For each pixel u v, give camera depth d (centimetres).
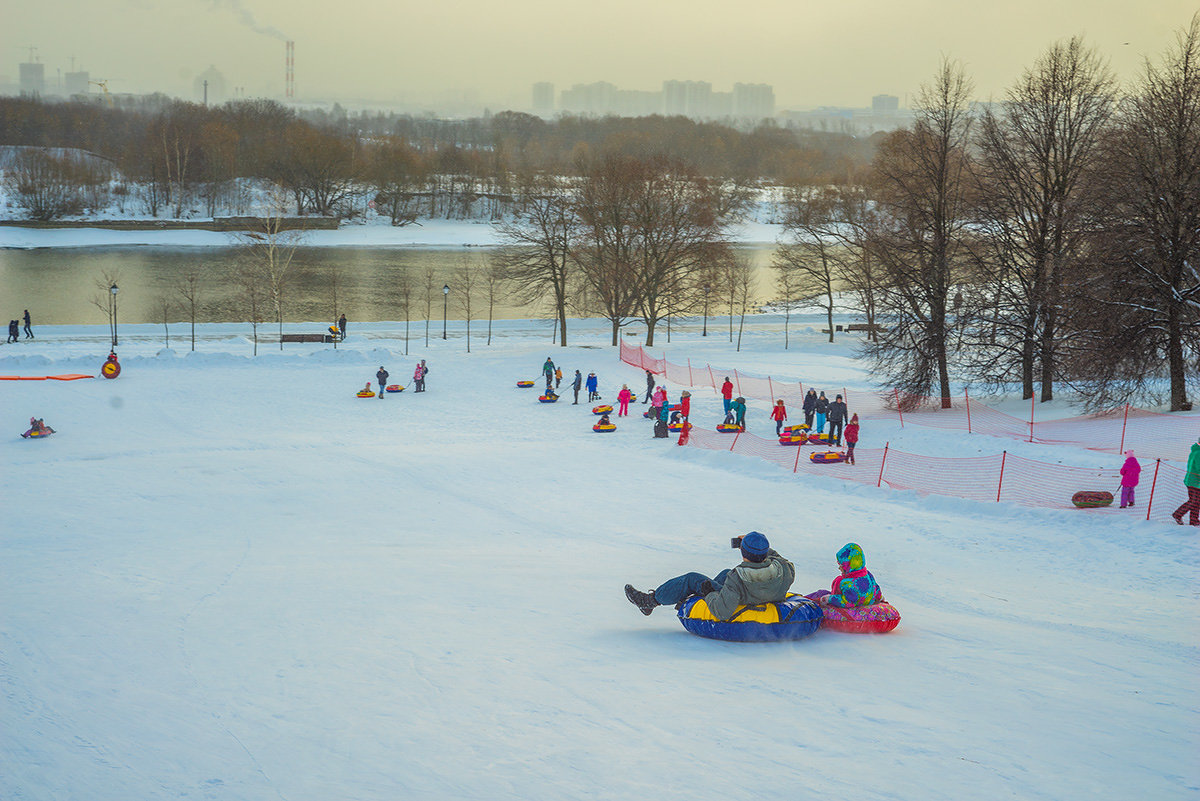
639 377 4847
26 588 1287
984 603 1361
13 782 560
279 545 1786
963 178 3884
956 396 4153
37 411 3706
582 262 6469
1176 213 3106
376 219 15388
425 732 666
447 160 17075
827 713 724
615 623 1068
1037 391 4028
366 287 9081
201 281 9112
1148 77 3288
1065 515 2066
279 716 700
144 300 7925
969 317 3797
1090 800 565
